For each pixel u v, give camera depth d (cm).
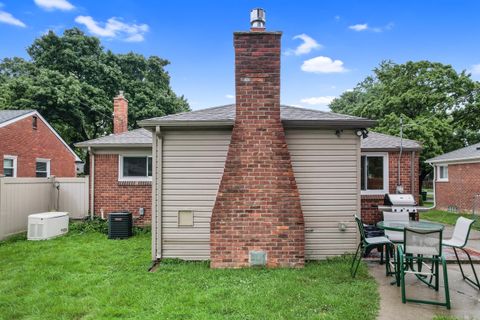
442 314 382
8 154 1224
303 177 633
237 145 582
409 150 898
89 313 379
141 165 1052
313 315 366
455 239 530
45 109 1941
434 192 1669
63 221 910
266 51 588
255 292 436
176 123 603
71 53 2128
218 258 567
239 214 571
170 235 630
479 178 1334
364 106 2264
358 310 380
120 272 539
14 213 887
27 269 561
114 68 2327
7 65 2694
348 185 634
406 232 441
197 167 633
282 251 568
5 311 386
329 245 631
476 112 1980
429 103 1920
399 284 479
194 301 405
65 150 1659
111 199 1043
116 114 1301
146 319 357
